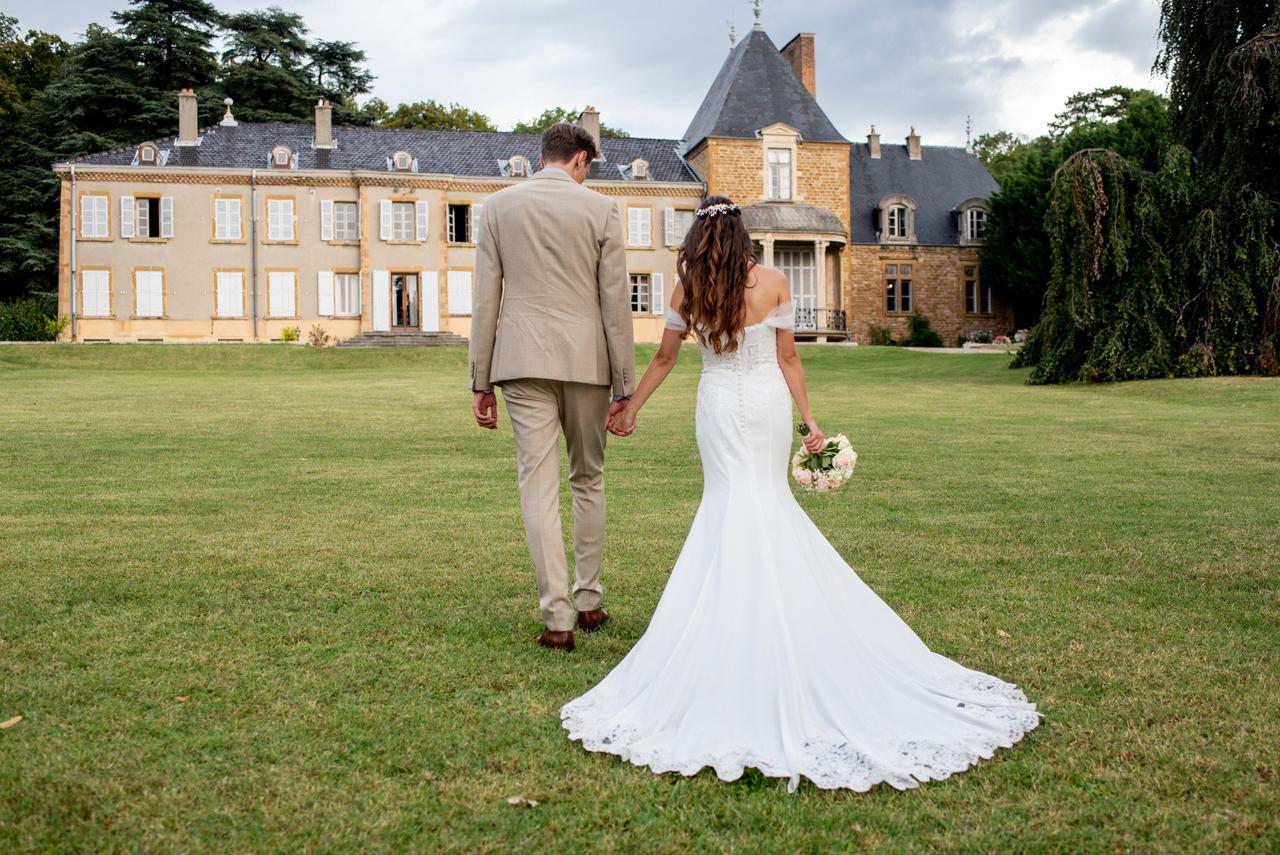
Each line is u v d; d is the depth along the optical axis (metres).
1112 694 3.44
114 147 42.72
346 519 6.84
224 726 3.12
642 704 3.16
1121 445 11.16
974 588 4.92
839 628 3.21
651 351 33.31
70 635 4.02
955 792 2.73
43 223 41.81
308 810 2.60
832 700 3.09
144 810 2.58
